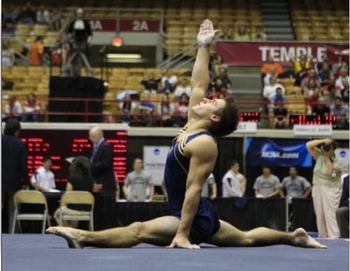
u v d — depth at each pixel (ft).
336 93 88.33
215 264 16.26
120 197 69.21
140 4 122.72
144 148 74.54
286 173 74.13
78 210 51.57
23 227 54.29
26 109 84.38
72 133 69.21
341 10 122.72
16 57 105.60
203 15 120.88
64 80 74.43
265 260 17.54
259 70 95.04
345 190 47.55
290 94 91.45
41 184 62.23
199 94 23.81
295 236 23.34
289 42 94.84
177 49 109.60
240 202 56.49
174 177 22.43
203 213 22.25
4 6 116.98
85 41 82.02
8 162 47.34
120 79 100.07
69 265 15.85
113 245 21.67
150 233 22.06
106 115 75.10
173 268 15.17
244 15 121.49
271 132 73.97
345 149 73.67
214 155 21.98
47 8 119.03
